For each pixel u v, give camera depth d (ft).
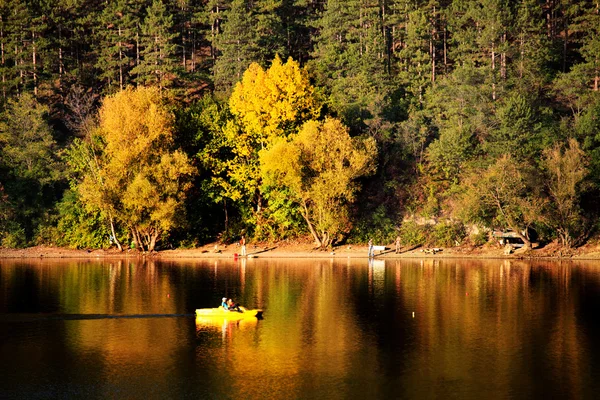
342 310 169.68
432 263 258.57
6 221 290.15
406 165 312.09
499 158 291.17
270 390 112.06
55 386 113.60
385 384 115.24
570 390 112.47
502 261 264.72
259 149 294.87
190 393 110.63
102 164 282.36
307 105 295.69
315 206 284.61
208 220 305.94
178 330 149.59
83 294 186.80
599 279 218.59
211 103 321.93
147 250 289.53
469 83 330.75
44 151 304.50
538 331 150.00
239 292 191.93
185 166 272.31
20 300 178.09
